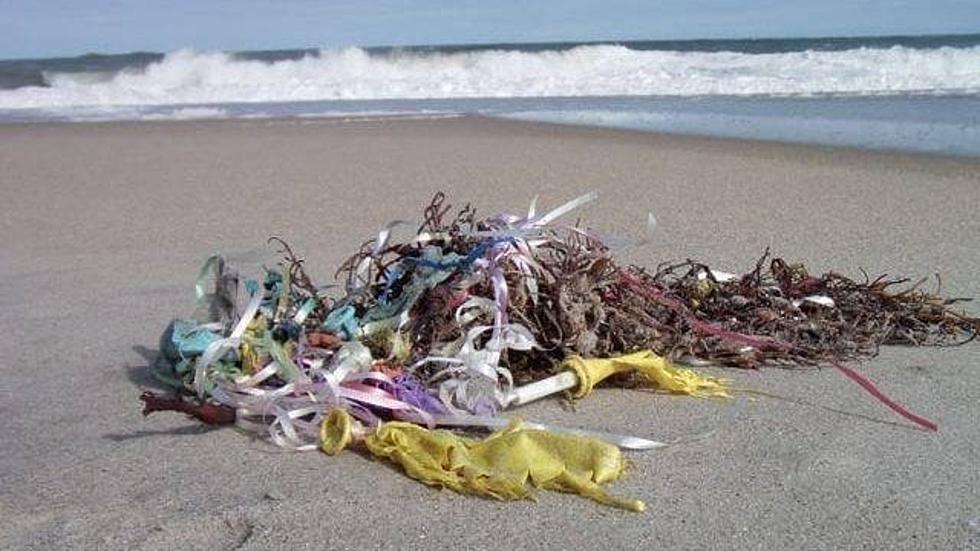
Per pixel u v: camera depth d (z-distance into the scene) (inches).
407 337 116.0
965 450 103.2
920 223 227.1
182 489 95.2
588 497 92.0
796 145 377.7
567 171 323.0
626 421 111.0
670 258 197.2
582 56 809.5
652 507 90.7
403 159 362.0
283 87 748.6
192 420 113.9
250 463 100.7
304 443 104.6
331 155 378.0
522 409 114.3
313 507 91.0
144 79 800.3
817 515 89.4
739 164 328.8
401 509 90.5
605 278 128.5
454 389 108.4
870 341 138.7
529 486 93.9
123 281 186.7
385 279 127.9
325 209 263.1
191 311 163.0
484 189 292.8
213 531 88.0
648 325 128.1
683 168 322.7
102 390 125.7
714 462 100.3
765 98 598.2
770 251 202.1
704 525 87.6
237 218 253.0
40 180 331.9
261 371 110.2
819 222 230.7
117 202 283.1
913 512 89.7
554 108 584.1
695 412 113.9
